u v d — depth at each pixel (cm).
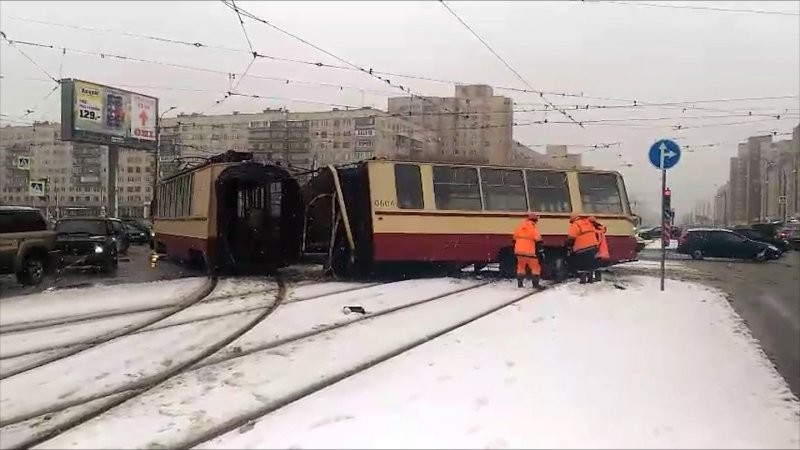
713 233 3275
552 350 862
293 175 2036
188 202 2119
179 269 2180
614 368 772
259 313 1230
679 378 742
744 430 585
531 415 605
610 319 1114
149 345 960
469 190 1883
